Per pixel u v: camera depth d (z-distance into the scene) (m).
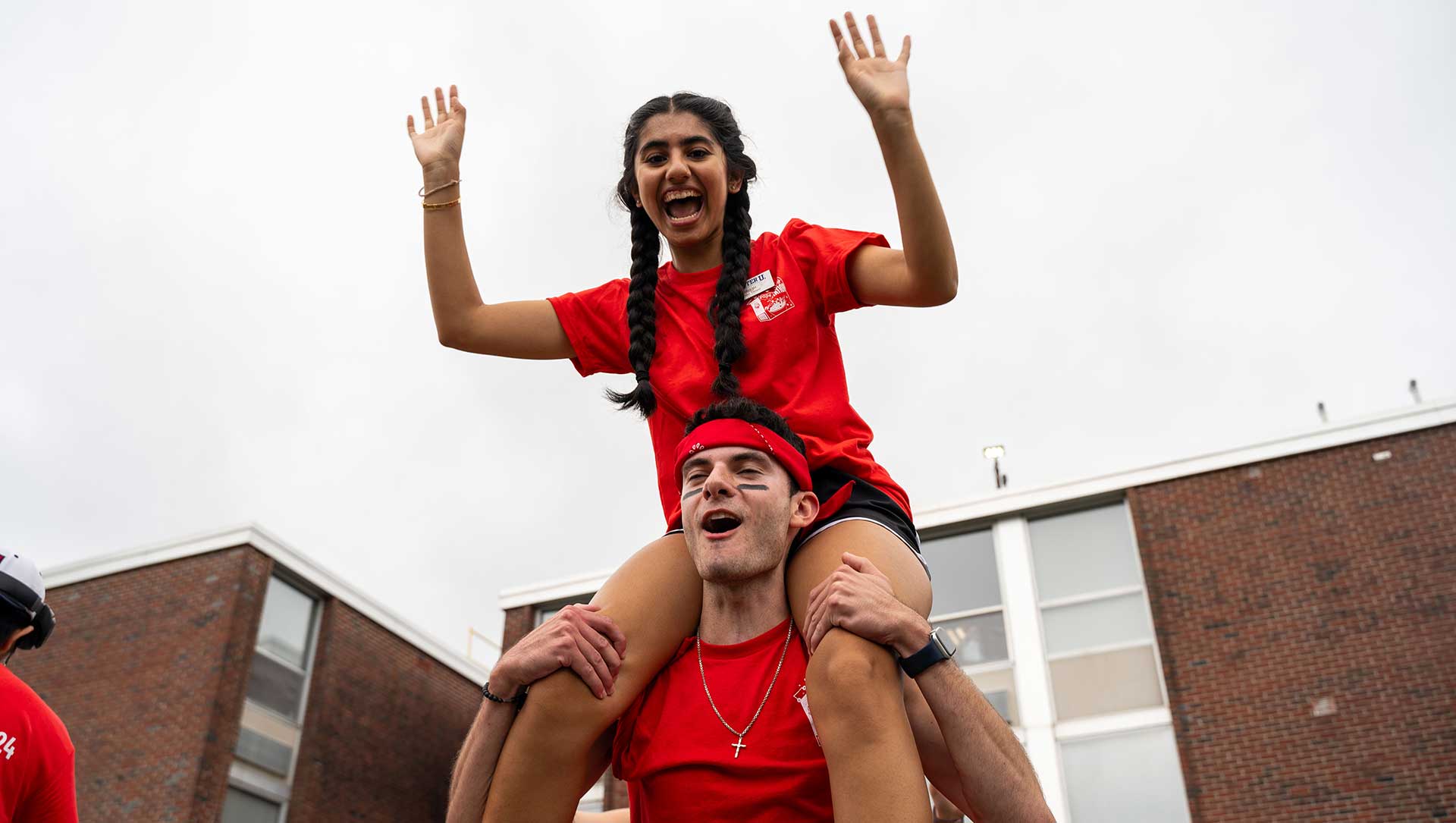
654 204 2.58
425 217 2.69
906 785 1.95
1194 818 11.85
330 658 15.77
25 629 3.07
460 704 18.22
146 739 13.91
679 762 2.21
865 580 2.12
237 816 14.03
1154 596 13.01
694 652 2.37
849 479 2.55
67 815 2.84
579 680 2.18
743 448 2.32
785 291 2.57
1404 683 11.77
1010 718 13.08
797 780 2.16
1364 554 12.48
